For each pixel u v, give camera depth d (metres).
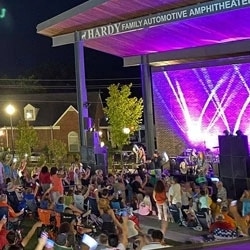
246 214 10.43
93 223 11.82
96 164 23.42
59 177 14.27
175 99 30.81
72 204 13.29
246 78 27.66
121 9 22.89
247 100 27.69
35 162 45.41
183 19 22.12
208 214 12.55
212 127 29.27
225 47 27.69
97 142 24.12
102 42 27.88
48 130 53.91
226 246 3.41
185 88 30.34
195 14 21.72
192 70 29.95
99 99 56.69
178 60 30.02
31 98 55.47
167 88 31.17
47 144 47.56
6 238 8.30
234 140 16.77
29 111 53.97
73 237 8.26
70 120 54.09
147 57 31.48
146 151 31.56
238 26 24.08
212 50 28.23
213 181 18.02
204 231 12.40
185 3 21.72
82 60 26.52
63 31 26.95
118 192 14.14
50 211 11.48
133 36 26.20
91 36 26.02
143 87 31.75
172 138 31.05
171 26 23.75
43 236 5.11
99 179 16.06
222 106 28.73
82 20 24.84
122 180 16.27
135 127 50.09
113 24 25.03
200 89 29.70
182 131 30.55
